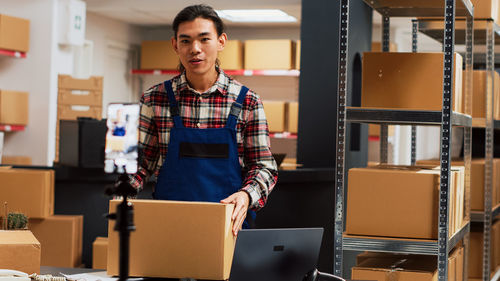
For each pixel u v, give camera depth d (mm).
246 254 1631
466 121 3004
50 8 6027
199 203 1850
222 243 1839
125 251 1264
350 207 2539
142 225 1865
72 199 4078
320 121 4797
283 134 7219
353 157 5090
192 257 1852
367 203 2520
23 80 6078
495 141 4762
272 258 1670
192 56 2115
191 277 1853
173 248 1858
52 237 3785
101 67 7473
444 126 2471
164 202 1863
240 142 2211
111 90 7867
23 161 5957
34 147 6051
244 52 7543
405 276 2453
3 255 1812
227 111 2197
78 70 6945
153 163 2291
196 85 2197
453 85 2643
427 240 2461
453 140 4785
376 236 2518
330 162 4766
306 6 4820
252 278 1655
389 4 3027
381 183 2504
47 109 6031
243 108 2207
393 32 7391
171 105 2205
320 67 4797
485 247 3801
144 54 7820
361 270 2486
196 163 2156
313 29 4812
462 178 2949
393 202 2494
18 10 6090
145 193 3906
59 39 6105
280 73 7281
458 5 2914
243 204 1987
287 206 4266
